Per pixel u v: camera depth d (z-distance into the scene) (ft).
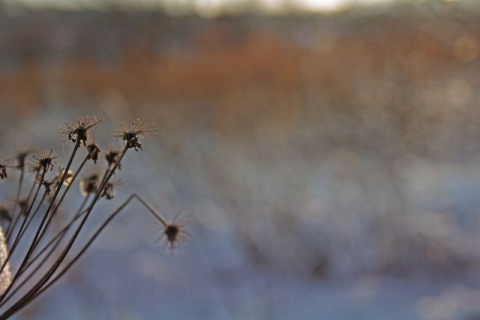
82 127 5.04
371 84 28.07
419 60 29.66
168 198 25.52
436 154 29.60
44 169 5.25
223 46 42.11
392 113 26.76
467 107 32.04
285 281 21.79
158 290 20.66
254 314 19.70
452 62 32.37
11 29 54.24
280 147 26.09
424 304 19.95
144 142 26.58
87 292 19.57
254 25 42.16
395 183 24.57
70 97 38.78
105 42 45.88
